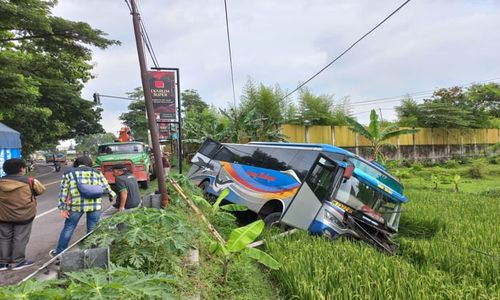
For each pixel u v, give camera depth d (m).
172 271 4.59
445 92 47.69
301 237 7.10
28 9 16.31
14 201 5.38
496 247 6.89
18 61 19.05
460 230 8.44
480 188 21.16
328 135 25.27
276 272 5.71
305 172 8.63
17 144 15.30
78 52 20.31
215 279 5.13
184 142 24.53
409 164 31.08
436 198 14.68
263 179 9.72
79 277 3.23
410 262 6.50
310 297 4.67
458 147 36.94
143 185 14.12
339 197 7.68
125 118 61.16
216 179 11.68
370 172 8.59
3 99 16.44
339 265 5.40
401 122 34.94
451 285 4.93
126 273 3.50
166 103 11.72
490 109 47.97
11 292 2.88
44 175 25.91
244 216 11.01
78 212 5.79
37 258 6.07
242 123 21.50
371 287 4.77
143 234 4.52
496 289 5.13
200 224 7.42
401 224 9.31
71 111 27.84
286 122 23.80
